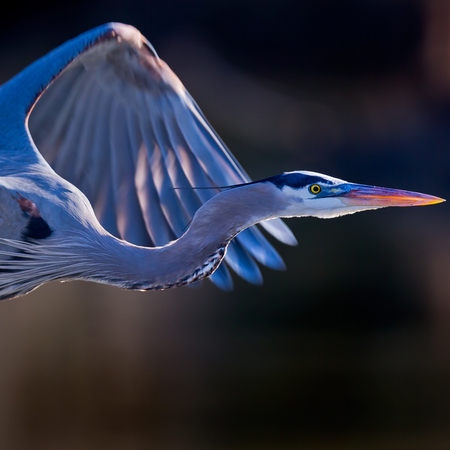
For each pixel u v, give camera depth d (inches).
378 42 1042.1
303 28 1029.2
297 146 958.4
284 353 470.3
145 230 261.9
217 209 212.1
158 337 495.5
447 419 390.3
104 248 213.6
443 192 936.3
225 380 429.1
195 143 261.0
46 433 372.5
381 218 790.5
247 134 949.8
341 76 1033.5
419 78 1046.4
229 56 1010.7
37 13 982.4
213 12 1001.5
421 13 1041.5
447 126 1015.6
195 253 211.5
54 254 211.9
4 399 406.6
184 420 382.3
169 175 262.4
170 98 259.4
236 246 261.4
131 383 425.7
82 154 260.1
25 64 975.6
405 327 522.9
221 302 570.9
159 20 1001.5
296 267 649.0
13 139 231.0
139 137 262.5
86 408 398.3
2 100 239.0
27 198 210.5
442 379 432.8
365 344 489.1
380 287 602.9
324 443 366.9
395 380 432.1
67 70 251.4
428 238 744.3
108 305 561.9
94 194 261.1
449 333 509.0
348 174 951.0
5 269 211.6
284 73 1029.2
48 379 428.5
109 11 993.5
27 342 477.7
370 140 992.9
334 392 415.5
